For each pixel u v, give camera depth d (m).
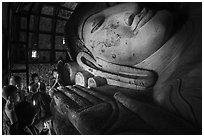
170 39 3.29
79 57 4.81
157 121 2.22
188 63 2.81
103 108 2.98
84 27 4.40
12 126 1.86
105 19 4.03
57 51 6.00
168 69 3.12
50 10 5.15
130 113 2.65
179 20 3.48
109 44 3.90
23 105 1.82
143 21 3.34
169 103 2.53
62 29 5.89
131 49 3.61
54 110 3.85
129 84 3.78
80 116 2.86
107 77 4.27
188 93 2.42
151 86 3.41
